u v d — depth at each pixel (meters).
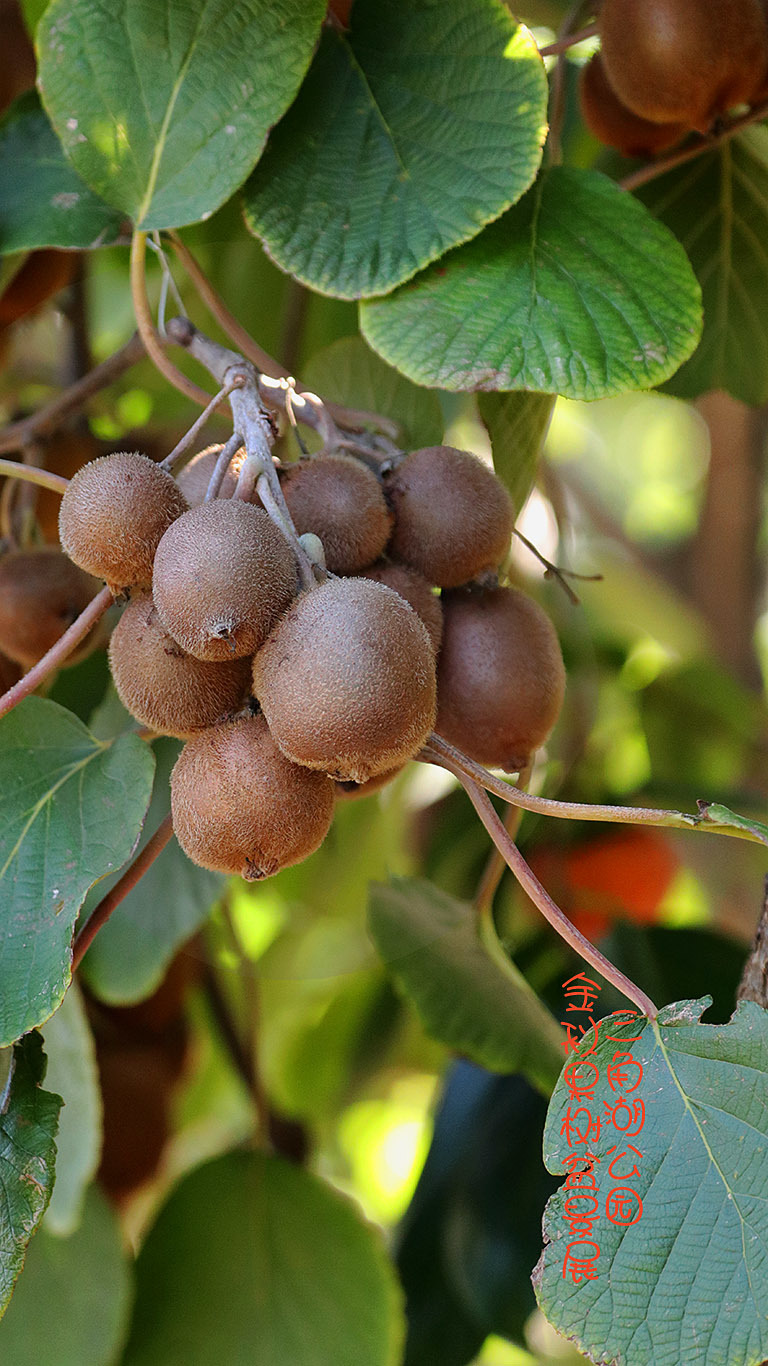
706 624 1.68
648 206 1.03
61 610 0.94
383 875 1.16
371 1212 1.78
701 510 1.70
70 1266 1.03
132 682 0.80
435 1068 1.43
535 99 0.88
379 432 0.92
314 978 1.29
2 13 1.02
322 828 0.80
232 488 0.84
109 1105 1.08
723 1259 0.79
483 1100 1.11
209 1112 1.46
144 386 1.18
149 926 1.01
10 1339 1.03
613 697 1.36
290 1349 1.03
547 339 0.87
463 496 0.85
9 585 0.94
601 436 2.55
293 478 0.84
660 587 1.68
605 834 1.13
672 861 1.17
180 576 0.78
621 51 0.90
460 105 0.89
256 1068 1.09
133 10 0.88
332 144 0.89
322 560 0.81
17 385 1.25
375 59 0.90
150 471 0.81
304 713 0.77
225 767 0.79
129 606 0.82
